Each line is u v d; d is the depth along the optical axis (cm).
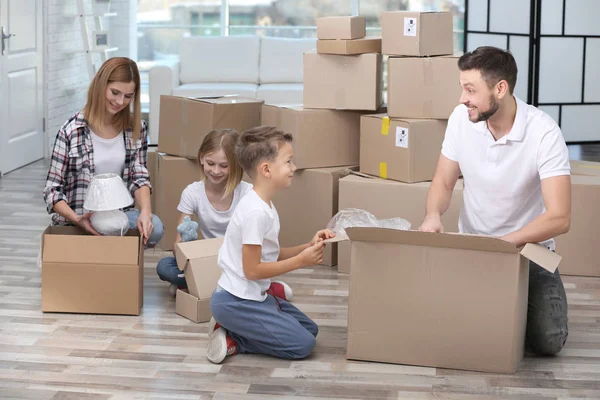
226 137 367
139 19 934
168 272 377
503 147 304
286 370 306
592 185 404
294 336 311
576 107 788
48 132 736
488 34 809
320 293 391
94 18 840
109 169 380
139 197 379
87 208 348
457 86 403
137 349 323
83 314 359
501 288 291
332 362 313
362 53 421
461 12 920
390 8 923
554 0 760
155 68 783
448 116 407
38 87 717
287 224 441
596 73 786
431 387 291
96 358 315
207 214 384
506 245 282
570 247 412
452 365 304
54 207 364
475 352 300
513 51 779
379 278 304
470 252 291
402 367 307
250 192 309
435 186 327
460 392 287
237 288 308
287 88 784
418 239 293
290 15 927
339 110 436
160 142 458
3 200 570
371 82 420
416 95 408
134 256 353
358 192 414
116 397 284
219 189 381
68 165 374
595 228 408
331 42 421
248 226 300
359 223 318
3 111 654
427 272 298
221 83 820
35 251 452
